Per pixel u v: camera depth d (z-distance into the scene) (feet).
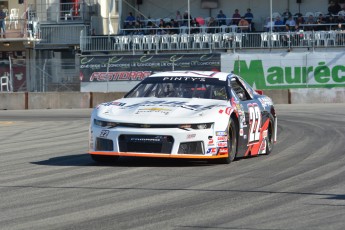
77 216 45.19
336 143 92.53
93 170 66.95
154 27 256.73
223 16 257.75
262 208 47.78
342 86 224.94
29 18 266.57
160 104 70.03
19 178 62.80
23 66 233.96
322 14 256.93
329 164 71.31
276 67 228.43
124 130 66.39
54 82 231.30
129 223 42.86
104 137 67.36
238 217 44.65
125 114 68.18
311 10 266.16
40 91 231.50
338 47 229.04
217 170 66.64
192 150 66.23
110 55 229.86
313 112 159.94
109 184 58.34
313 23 248.52
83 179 61.36
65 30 265.75
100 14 269.23
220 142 67.62
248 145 75.41
